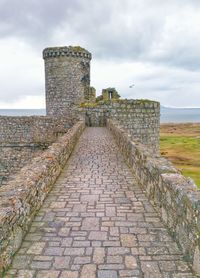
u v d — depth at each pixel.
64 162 9.88
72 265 3.97
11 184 5.31
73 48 29.02
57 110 29.50
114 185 7.76
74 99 29.33
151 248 4.42
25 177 5.78
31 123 25.73
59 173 8.76
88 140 15.83
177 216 4.53
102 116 24.38
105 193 7.09
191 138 82.19
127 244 4.54
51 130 25.50
